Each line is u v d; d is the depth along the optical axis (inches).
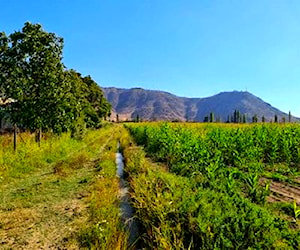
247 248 207.6
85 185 513.7
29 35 754.8
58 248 275.7
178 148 603.2
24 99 764.0
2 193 461.4
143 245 274.7
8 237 301.7
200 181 398.3
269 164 608.1
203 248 212.8
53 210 381.4
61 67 829.8
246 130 820.6
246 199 310.5
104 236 267.4
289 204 328.2
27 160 667.4
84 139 1360.7
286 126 858.1
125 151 912.9
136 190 378.6
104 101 2272.4
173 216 272.7
